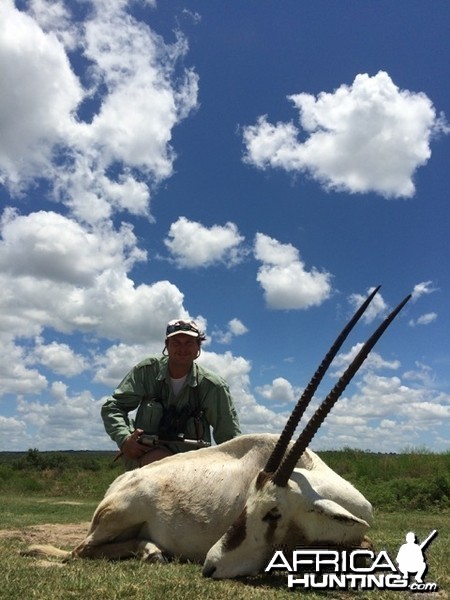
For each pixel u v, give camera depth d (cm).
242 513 172
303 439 167
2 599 138
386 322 171
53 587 148
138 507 198
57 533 311
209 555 169
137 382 262
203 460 203
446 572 177
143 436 248
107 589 146
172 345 255
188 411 258
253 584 161
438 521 410
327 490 175
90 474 963
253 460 195
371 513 182
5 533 306
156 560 188
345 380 167
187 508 194
